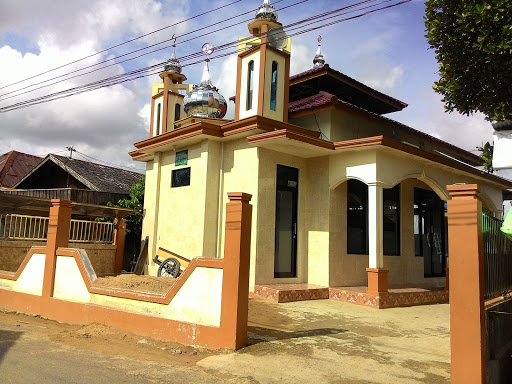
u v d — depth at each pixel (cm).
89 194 1653
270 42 1232
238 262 665
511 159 543
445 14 724
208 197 1209
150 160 1507
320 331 779
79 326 848
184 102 1486
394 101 1617
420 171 1253
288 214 1217
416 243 1511
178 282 733
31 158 2594
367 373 558
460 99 775
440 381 534
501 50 668
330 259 1179
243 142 1183
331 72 1375
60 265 946
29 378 531
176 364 601
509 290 673
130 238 1731
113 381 527
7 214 1276
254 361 598
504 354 583
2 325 845
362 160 1133
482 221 539
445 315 1013
